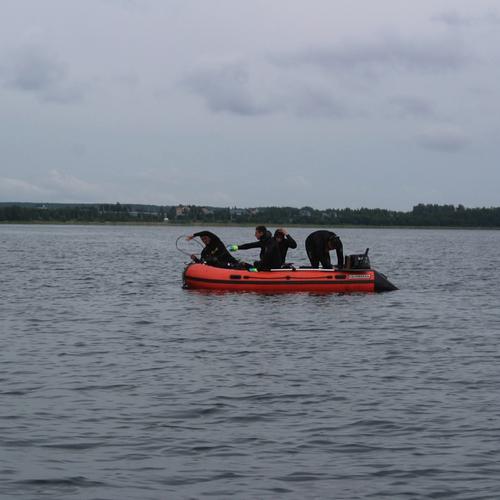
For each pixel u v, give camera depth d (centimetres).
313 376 1149
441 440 847
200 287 2380
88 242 7681
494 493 700
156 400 1002
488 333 1591
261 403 990
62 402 988
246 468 761
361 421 915
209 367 1210
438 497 692
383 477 739
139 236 10775
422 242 9894
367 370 1198
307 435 863
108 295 2278
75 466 760
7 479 722
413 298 2256
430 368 1217
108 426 889
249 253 5819
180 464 770
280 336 1521
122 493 695
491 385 1099
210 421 912
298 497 692
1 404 973
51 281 2784
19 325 1650
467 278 3188
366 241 9994
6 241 7694
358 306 2020
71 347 1380
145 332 1563
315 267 2406
